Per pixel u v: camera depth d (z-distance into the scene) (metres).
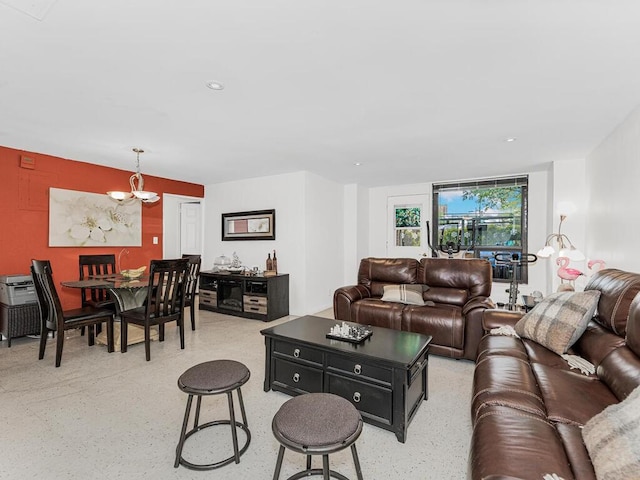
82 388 2.41
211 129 2.99
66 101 2.38
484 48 1.73
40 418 2.00
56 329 2.84
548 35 1.61
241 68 1.94
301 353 2.23
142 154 3.86
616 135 2.89
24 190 3.70
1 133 3.09
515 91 2.23
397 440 1.83
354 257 5.83
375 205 6.25
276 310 4.64
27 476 1.52
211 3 1.39
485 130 3.01
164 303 3.17
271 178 5.13
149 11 1.44
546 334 2.08
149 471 1.56
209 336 3.76
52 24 1.52
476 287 3.43
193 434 1.86
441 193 5.61
